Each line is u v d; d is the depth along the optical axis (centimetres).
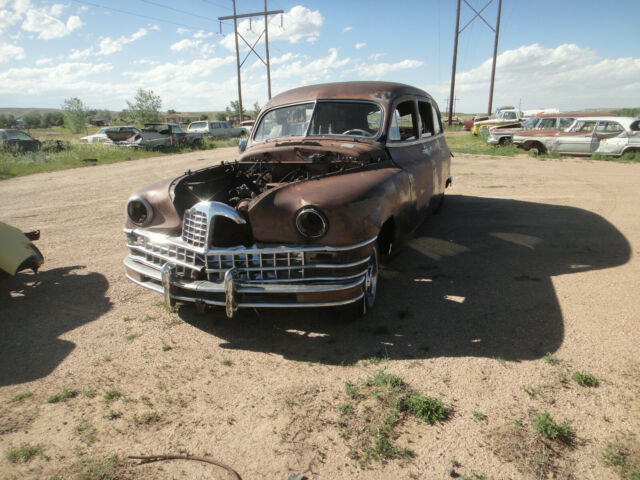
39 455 217
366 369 280
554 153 1518
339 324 341
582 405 238
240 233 316
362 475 199
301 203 288
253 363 293
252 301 299
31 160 1556
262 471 203
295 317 355
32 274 464
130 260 351
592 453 205
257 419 238
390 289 402
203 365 292
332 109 449
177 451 218
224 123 3119
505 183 972
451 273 438
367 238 298
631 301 359
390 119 429
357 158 385
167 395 262
